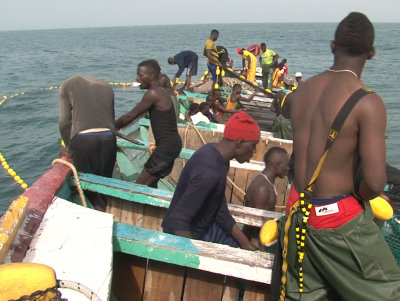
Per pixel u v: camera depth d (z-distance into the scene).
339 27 1.87
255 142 2.51
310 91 1.93
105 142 3.82
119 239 2.43
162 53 60.59
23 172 10.38
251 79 14.38
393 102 18.78
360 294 1.88
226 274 2.38
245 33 174.75
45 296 1.55
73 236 2.19
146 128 6.95
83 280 1.93
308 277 2.01
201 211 2.67
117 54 60.16
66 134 4.00
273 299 2.17
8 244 1.91
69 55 59.22
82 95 3.77
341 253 1.86
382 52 58.16
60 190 2.96
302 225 1.88
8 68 38.59
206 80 14.21
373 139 1.68
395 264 1.92
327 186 1.83
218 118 8.83
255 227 3.33
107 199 3.55
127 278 2.62
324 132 1.82
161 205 3.35
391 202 3.85
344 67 1.85
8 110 17.66
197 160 2.53
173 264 2.54
